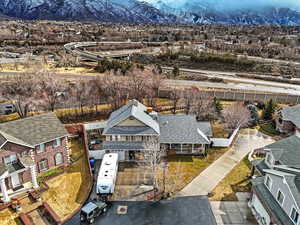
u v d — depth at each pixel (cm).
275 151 2650
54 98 5059
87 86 5316
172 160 3434
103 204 2484
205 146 3622
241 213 2491
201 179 3023
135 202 2633
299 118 4203
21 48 12562
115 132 3344
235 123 4362
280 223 2020
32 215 2408
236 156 3559
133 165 3288
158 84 5584
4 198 2517
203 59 9844
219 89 6519
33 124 3083
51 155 3112
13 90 5300
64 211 2491
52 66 8800
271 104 4866
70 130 3944
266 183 2442
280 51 11331
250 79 8062
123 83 5316
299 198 1956
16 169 2661
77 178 3008
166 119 3766
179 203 2619
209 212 2497
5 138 2623
